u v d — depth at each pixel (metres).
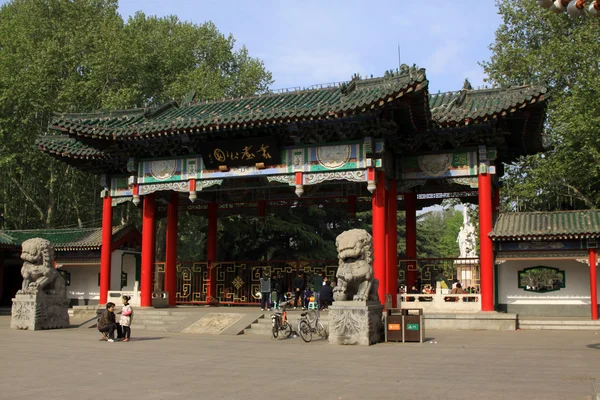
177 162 33.06
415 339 23.05
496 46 48.09
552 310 31.36
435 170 31.06
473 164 30.41
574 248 28.77
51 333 27.75
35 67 48.16
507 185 45.81
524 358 18.23
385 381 14.33
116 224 58.09
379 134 28.70
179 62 56.62
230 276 41.81
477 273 32.41
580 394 12.46
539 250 29.28
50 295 30.20
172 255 38.34
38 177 52.00
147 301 33.62
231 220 55.16
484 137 29.83
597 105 37.16
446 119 28.27
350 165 29.27
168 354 19.98
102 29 52.03
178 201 39.59
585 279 31.06
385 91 25.66
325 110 27.05
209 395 12.76
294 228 55.25
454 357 18.61
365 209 40.00
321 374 15.52
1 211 57.56
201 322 28.95
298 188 29.97
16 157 49.84
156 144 32.75
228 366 17.12
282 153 30.66
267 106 33.06
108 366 17.22
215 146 31.08
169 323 30.38
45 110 50.28
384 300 28.16
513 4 47.53
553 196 44.06
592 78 37.97
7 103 47.34
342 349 21.19
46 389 13.57
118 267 43.06
